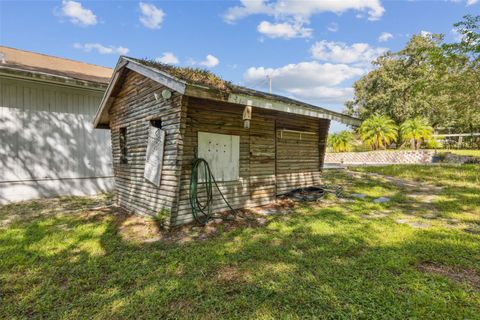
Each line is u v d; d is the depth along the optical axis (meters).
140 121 5.63
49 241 4.07
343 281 2.63
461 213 5.14
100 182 9.35
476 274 2.76
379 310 2.17
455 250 3.31
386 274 2.74
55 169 8.41
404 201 6.34
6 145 7.58
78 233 4.45
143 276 2.88
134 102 5.86
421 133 19.41
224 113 5.46
